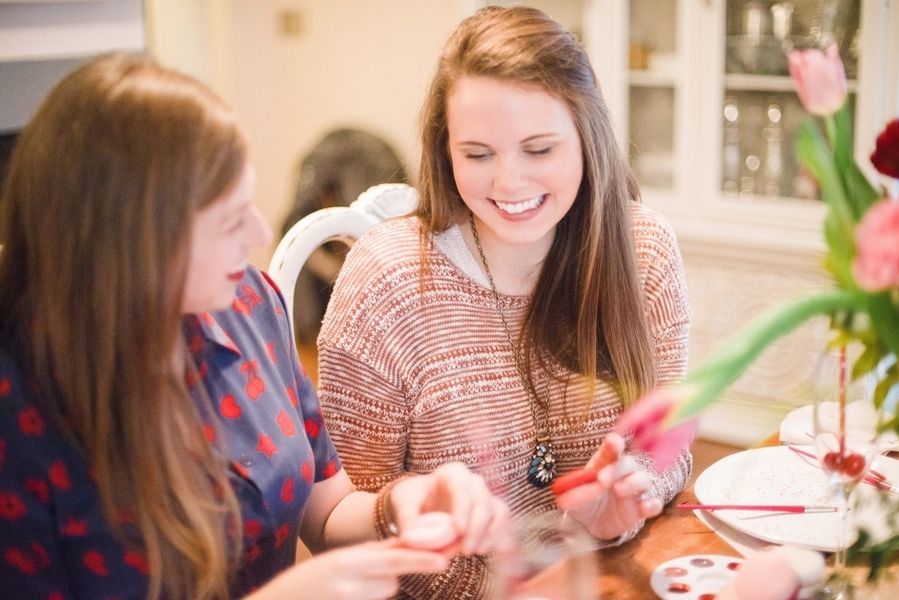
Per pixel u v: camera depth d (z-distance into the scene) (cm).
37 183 105
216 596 119
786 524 135
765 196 338
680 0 337
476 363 158
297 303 439
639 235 169
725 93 338
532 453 160
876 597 116
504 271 159
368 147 424
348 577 105
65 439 112
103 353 107
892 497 138
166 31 437
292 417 134
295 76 451
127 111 103
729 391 349
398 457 159
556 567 108
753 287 344
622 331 158
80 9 271
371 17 425
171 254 105
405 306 157
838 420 117
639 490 128
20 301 113
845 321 106
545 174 145
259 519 127
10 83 270
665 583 124
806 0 317
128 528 114
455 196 159
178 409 111
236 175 108
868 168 308
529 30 146
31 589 115
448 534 113
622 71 352
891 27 301
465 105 145
